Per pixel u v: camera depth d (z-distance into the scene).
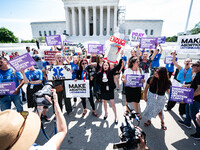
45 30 49.09
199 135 2.56
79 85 3.24
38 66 5.41
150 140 2.60
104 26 40.28
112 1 32.88
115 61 3.64
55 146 0.84
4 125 0.64
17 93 2.96
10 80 2.84
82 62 3.31
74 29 35.62
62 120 1.06
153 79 2.75
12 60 2.78
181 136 2.71
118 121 3.30
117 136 2.75
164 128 2.93
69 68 3.39
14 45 24.69
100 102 4.48
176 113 3.66
